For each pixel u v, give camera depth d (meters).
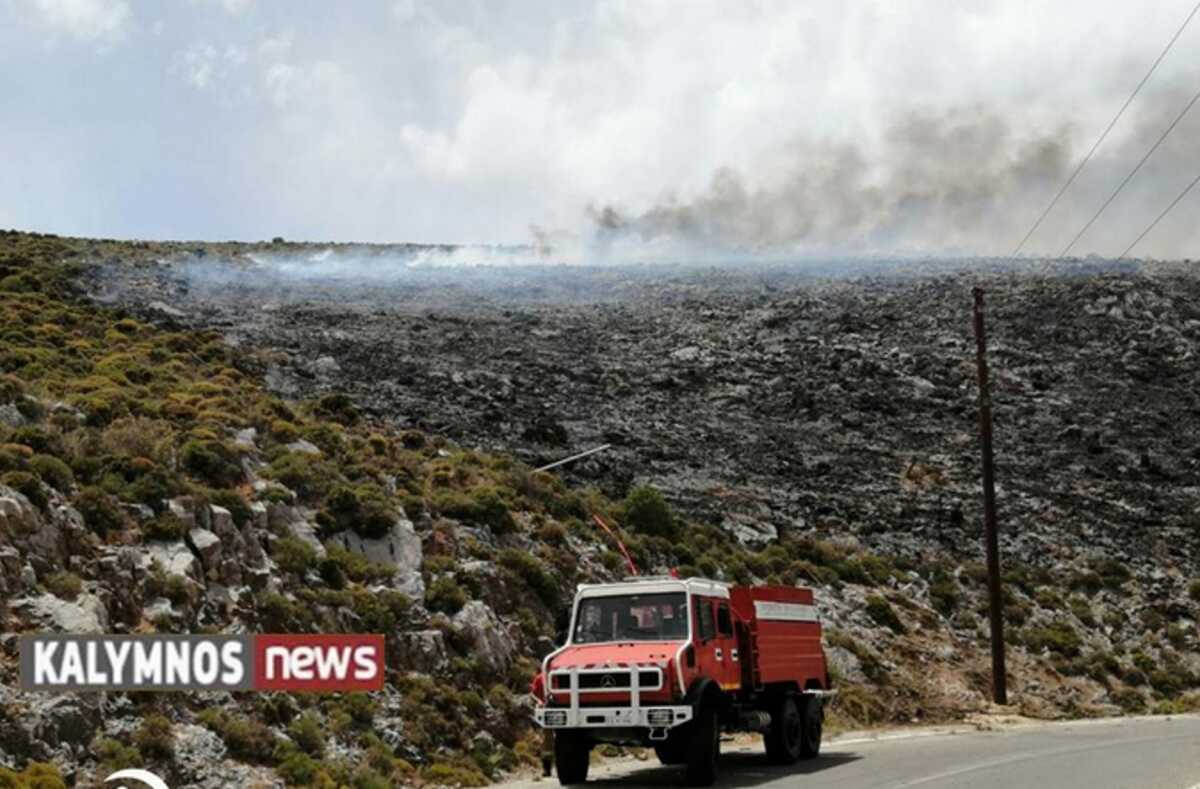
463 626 27.41
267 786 18.34
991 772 20.66
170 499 24.67
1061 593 48.34
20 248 75.88
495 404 57.22
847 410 68.25
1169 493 60.03
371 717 22.41
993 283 100.62
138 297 65.06
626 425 59.34
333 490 29.94
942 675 39.84
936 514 54.09
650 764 24.70
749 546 46.31
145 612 21.19
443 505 34.22
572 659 20.48
